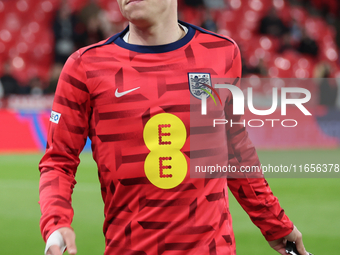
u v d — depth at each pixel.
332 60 53.25
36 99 33.53
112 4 50.69
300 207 18.94
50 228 4.25
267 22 50.47
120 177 4.77
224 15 52.88
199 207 4.76
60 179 4.73
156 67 4.84
